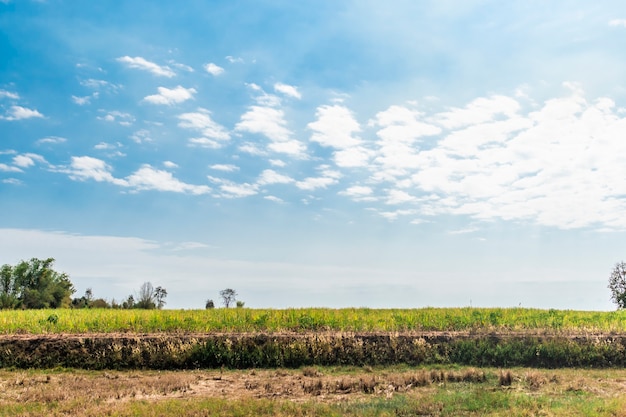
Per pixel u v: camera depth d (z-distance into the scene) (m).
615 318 31.44
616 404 15.10
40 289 60.97
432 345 24.88
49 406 16.16
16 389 19.06
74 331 27.02
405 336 25.61
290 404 15.71
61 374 22.19
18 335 25.83
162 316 29.42
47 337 25.23
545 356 24.05
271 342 24.69
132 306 56.53
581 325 28.66
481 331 26.77
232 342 24.66
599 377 21.06
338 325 27.91
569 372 22.11
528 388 18.77
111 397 17.52
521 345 24.42
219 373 22.36
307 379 20.83
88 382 20.14
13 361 23.50
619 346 24.66
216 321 28.27
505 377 19.55
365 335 25.73
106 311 34.81
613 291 48.38
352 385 19.11
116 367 23.44
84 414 14.77
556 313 32.16
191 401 16.11
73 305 64.56
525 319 29.69
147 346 24.39
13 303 57.09
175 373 22.42
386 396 17.66
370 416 14.63
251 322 28.42
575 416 14.21
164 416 14.42
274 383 20.14
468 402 15.84
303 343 24.66
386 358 24.22
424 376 19.91
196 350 23.94
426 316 29.80
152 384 19.58
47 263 62.22
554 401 16.00
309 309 32.47
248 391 18.80
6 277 59.38
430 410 15.23
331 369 22.91
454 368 23.06
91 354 24.05
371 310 33.34
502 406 15.54
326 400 17.23
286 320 28.94
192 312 32.09
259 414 14.91
